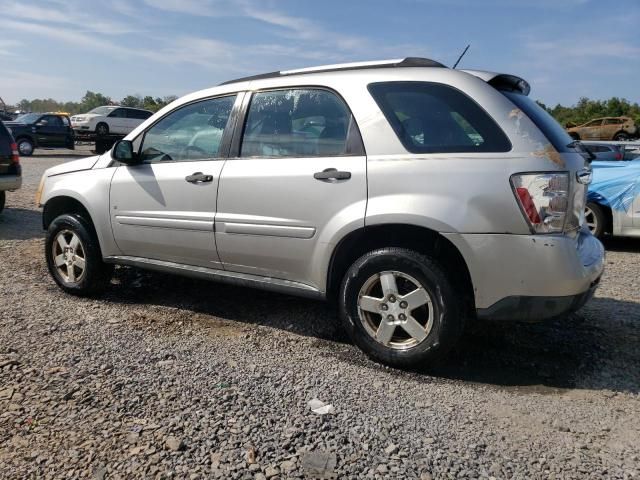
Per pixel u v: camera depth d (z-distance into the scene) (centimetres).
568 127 3759
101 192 464
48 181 513
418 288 340
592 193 770
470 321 438
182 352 371
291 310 461
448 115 337
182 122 441
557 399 319
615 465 253
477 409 304
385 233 360
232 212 397
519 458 257
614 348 393
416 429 280
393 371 351
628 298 511
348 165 352
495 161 319
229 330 417
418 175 332
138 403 298
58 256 496
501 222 315
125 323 423
